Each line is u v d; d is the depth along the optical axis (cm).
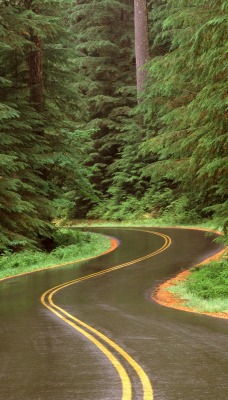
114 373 723
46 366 774
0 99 2784
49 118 3056
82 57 5891
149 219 4981
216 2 1817
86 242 3500
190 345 909
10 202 2567
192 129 1819
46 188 3036
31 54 3006
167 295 1658
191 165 1842
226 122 1612
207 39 1633
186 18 1966
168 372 723
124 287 1838
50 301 1561
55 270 2402
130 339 979
